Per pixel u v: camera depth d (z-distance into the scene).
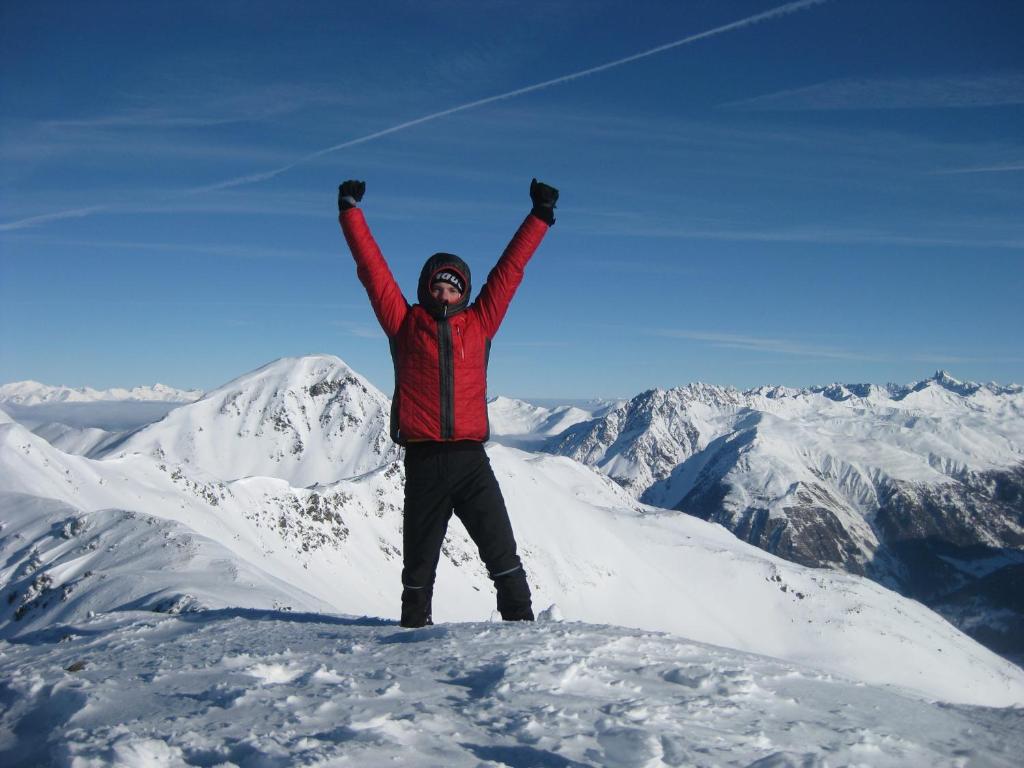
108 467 116.44
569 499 177.62
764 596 169.50
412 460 7.41
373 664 5.51
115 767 3.44
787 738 3.92
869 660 153.25
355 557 126.31
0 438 107.56
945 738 4.18
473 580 127.06
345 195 7.42
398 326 7.34
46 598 54.38
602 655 5.53
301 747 3.61
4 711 5.07
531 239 7.38
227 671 5.45
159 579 49.66
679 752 3.62
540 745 3.75
